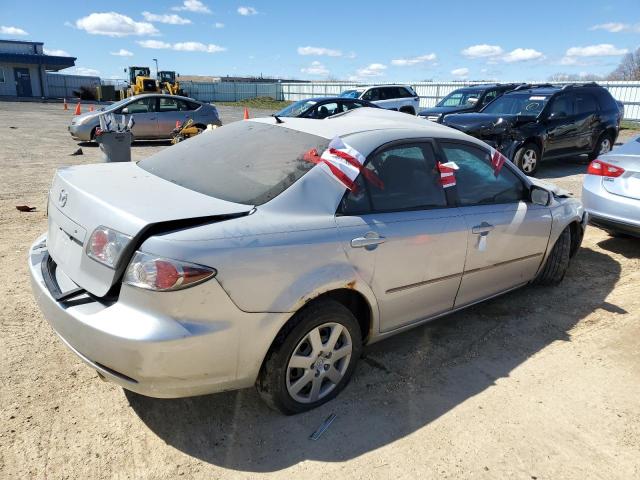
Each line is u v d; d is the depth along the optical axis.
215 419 2.86
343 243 2.81
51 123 22.05
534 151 10.80
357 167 2.98
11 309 3.95
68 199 2.78
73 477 2.41
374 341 3.29
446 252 3.41
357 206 2.98
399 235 3.09
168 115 15.81
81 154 12.69
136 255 2.31
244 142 3.39
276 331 2.59
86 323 2.36
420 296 3.39
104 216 2.46
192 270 2.28
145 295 2.27
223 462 2.56
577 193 9.23
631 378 3.43
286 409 2.84
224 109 38.69
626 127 23.78
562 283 5.01
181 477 2.45
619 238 6.60
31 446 2.57
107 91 46.56
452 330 4.03
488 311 4.38
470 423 2.92
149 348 2.25
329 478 2.48
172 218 2.38
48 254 3.04
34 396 2.95
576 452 2.72
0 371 3.15
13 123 21.53
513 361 3.60
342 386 3.11
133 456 2.56
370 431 2.82
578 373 3.46
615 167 5.63
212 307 2.36
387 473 2.53
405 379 3.34
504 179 4.03
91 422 2.78
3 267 4.77
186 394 2.48
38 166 10.64
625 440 2.83
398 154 3.29
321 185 2.87
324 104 14.61
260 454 2.62
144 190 2.79
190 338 2.31
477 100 14.95
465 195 3.67
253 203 2.70
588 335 3.99
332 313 2.83
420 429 2.86
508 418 2.98
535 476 2.55
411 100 20.23
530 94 11.79
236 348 2.48
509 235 3.89
